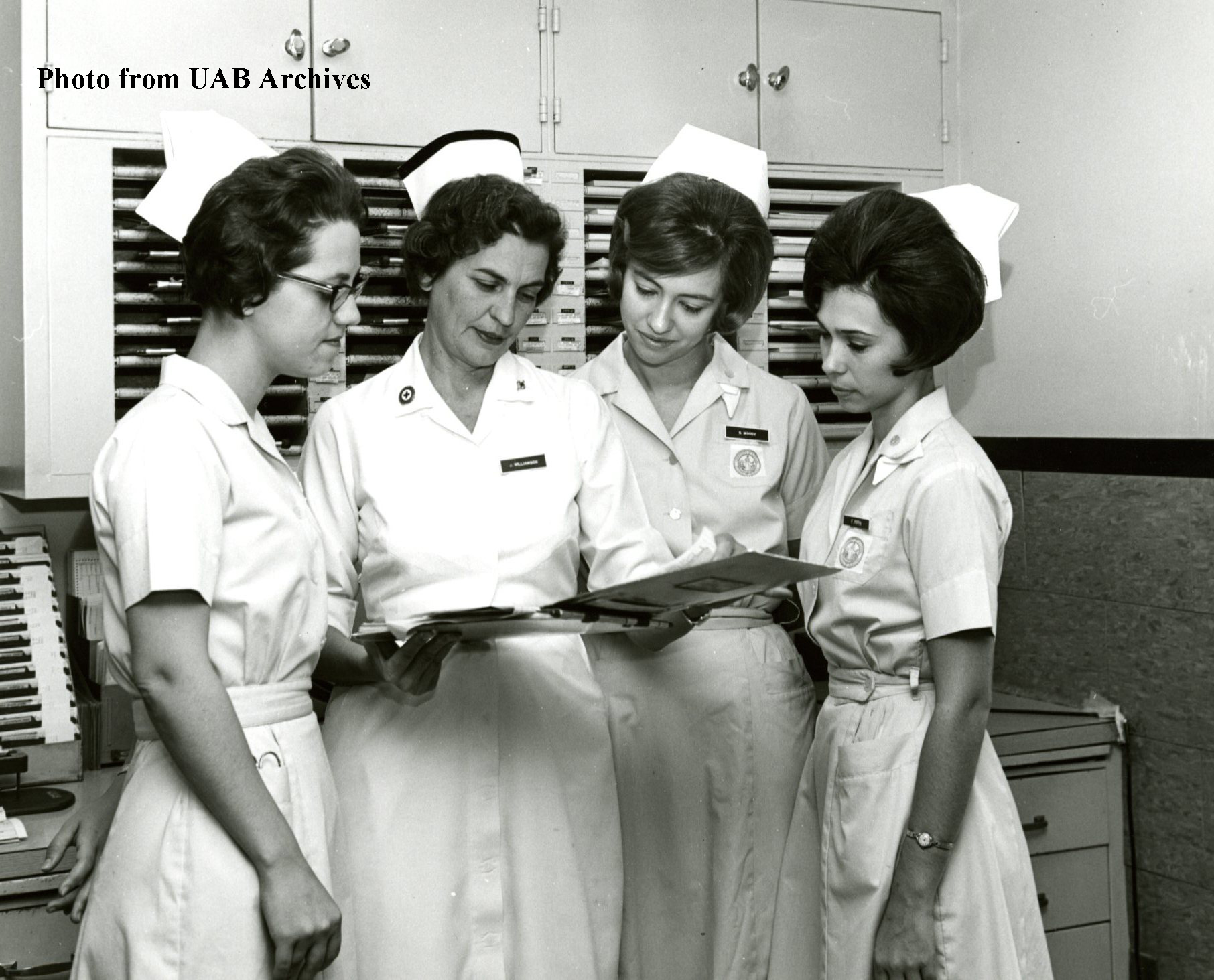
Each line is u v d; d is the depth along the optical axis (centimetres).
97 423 204
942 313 153
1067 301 245
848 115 254
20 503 237
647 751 196
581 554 182
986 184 263
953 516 150
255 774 123
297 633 136
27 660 202
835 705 169
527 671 168
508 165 186
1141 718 226
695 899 196
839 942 159
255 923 124
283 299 133
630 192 185
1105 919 229
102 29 201
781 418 210
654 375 204
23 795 187
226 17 208
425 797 161
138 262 207
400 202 223
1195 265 216
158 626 120
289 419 217
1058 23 243
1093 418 240
